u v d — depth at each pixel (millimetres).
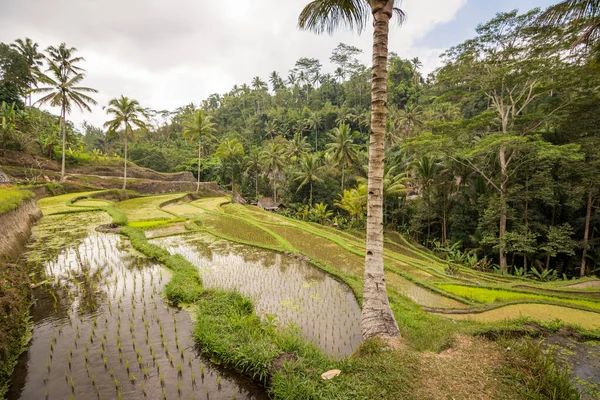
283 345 6250
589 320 8625
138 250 13836
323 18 7125
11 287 7973
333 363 5523
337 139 35719
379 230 6746
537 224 19109
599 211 18547
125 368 5828
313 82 80812
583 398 4766
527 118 18234
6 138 32094
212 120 79688
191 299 8820
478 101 33531
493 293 11703
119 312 8039
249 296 9969
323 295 10500
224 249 16094
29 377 5535
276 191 49344
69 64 29688
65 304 8414
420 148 21922
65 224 18344
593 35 8156
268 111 73750
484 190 22750
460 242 23672
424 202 27750
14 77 40156
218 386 5523
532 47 16469
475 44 17781
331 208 38844
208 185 46938
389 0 6398
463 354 5602
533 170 19266
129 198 34406
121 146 58562
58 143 37125
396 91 62812
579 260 19203
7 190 17516
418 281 12641
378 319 6508
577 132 18344
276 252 15992
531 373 4898
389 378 4836
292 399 4691
